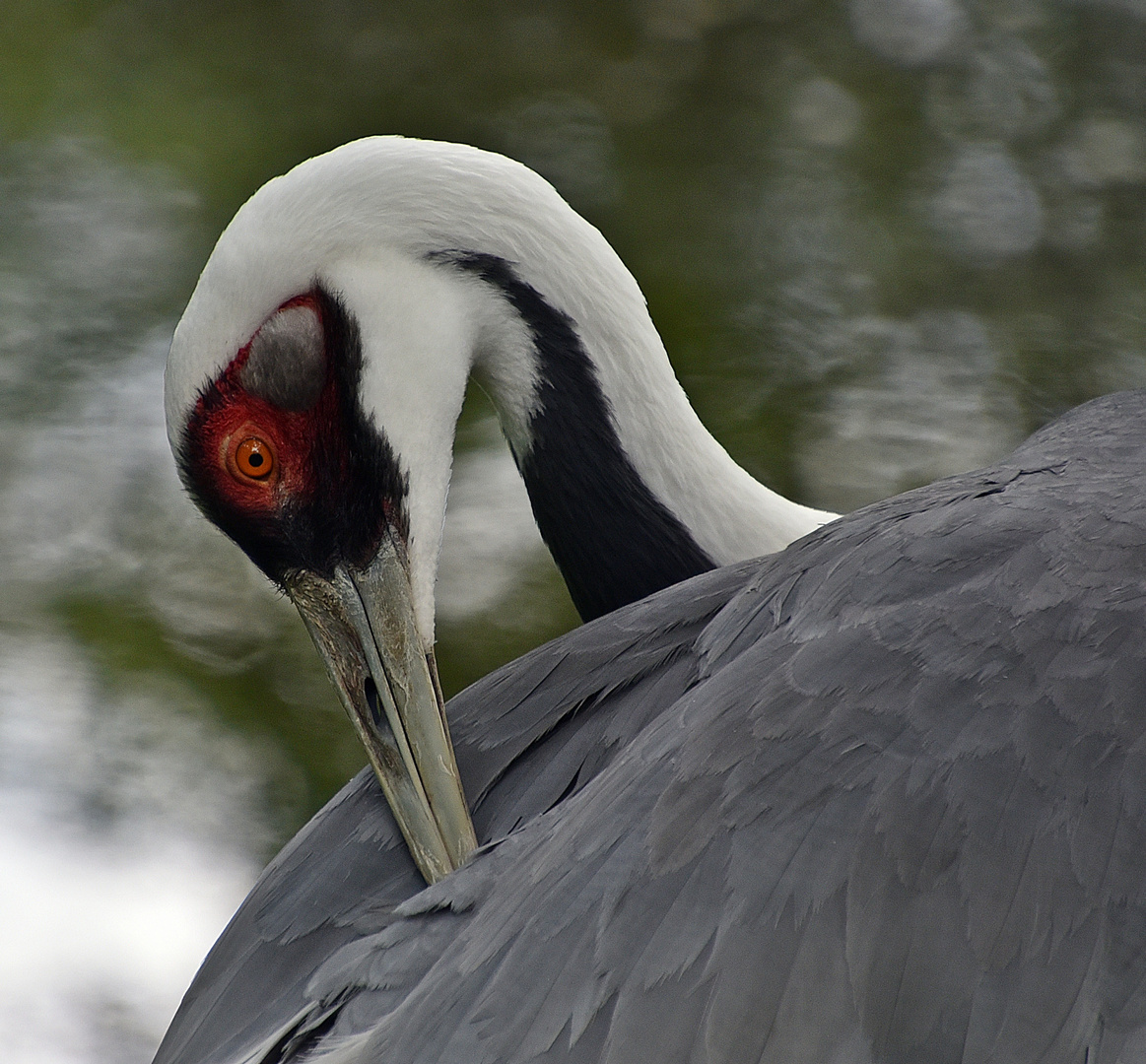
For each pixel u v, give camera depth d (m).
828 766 4.36
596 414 7.11
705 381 13.40
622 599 7.25
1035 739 4.30
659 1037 4.10
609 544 7.19
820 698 4.52
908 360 13.59
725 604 5.35
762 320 13.91
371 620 6.79
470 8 16.41
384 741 5.82
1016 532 4.88
